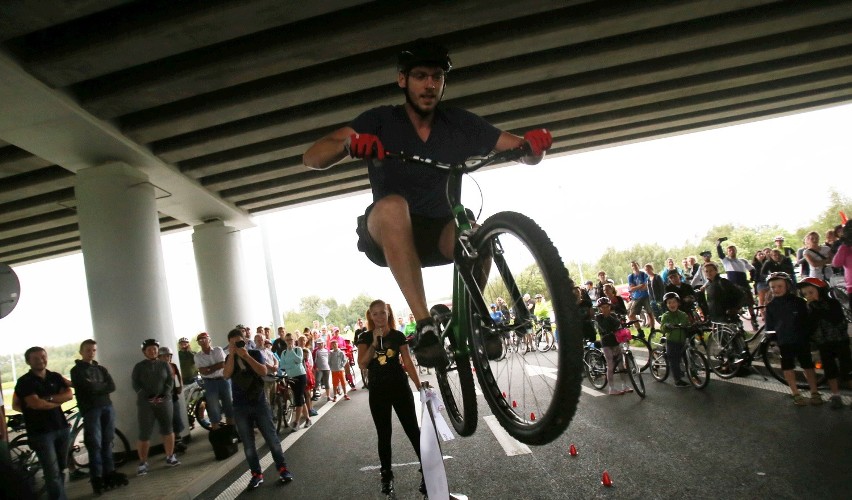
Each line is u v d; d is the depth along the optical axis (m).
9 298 5.92
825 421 6.33
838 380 7.57
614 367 9.83
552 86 11.59
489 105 11.80
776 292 7.39
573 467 6.03
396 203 2.32
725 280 10.30
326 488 6.62
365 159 2.25
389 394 5.81
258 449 9.75
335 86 9.95
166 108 10.48
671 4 9.09
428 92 2.40
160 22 7.64
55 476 6.82
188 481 7.73
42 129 9.75
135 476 8.84
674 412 7.84
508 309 2.18
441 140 2.52
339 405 13.84
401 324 17.84
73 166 11.61
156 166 12.30
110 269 11.28
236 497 6.83
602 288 14.35
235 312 18.11
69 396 7.19
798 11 9.93
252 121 11.54
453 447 7.79
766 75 12.52
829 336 6.88
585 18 9.22
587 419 8.20
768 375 9.28
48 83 8.66
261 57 8.73
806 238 11.30
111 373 11.00
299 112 11.30
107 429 8.30
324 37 8.49
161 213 16.38
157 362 9.37
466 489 5.85
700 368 9.12
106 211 11.42
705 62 11.32
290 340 11.45
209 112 10.30
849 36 11.07
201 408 12.20
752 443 5.93
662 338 10.55
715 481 5.01
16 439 9.20
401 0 8.41
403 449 8.13
